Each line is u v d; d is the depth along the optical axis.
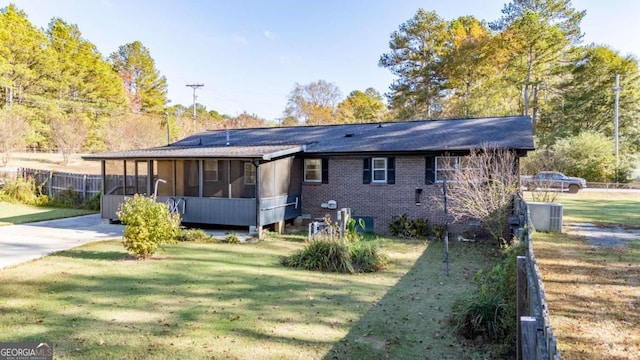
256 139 18.77
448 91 40.31
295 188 15.84
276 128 20.88
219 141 19.30
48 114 37.69
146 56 55.47
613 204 20.95
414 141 14.88
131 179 20.38
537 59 35.25
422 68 40.22
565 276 7.96
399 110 41.91
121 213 10.09
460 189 12.34
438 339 5.73
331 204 15.62
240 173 15.70
